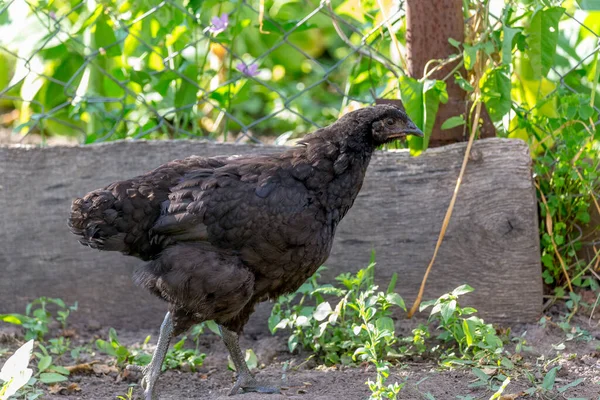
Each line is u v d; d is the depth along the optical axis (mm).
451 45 8711
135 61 10922
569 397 6953
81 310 9266
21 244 9211
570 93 9469
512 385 7199
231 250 7246
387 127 7508
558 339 8344
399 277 8938
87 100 9750
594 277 9320
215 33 9492
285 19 12711
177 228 7195
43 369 7469
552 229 9258
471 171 8742
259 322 9164
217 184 7230
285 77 14773
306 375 7789
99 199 7227
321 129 7582
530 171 8641
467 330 7488
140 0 9984
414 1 8688
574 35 10805
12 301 9250
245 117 13852
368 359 7203
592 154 9281
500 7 9250
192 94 9875
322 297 8953
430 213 8859
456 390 7172
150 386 7262
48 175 9188
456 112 8820
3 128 14172
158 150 9133
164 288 7164
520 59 9562
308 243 7305
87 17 10297
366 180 8930
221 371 8281
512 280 8703
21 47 11844
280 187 7266
